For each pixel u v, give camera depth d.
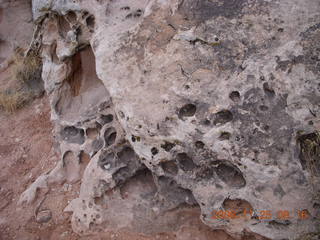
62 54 3.35
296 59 2.25
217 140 2.28
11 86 5.08
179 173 2.47
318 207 2.17
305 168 2.18
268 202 2.22
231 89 2.31
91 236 2.84
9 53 6.01
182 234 2.70
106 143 3.03
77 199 3.10
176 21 2.56
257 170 2.21
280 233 2.26
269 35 2.36
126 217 2.79
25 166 3.75
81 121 3.38
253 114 2.24
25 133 4.27
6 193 3.43
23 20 6.02
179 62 2.47
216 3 2.52
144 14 2.68
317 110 2.17
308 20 2.32
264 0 2.44
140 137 2.46
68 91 3.60
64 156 3.39
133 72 2.55
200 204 2.42
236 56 2.38
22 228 3.04
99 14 2.99
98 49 2.73
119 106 2.53
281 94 2.23
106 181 2.81
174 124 2.37
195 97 2.37
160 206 2.72
